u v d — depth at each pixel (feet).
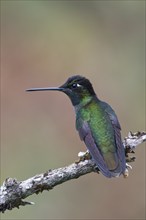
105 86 60.39
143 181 53.78
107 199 52.85
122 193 53.31
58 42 61.87
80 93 34.19
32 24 62.18
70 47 61.87
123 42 62.44
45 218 50.01
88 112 32.91
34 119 55.88
